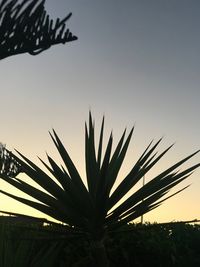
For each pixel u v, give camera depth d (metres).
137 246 7.83
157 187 5.21
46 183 5.35
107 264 5.09
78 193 5.20
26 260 6.75
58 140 5.55
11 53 3.81
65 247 7.51
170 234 8.26
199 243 8.20
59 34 3.94
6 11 3.72
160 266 7.89
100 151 5.75
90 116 5.90
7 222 7.29
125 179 5.31
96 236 5.15
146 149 5.45
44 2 3.83
